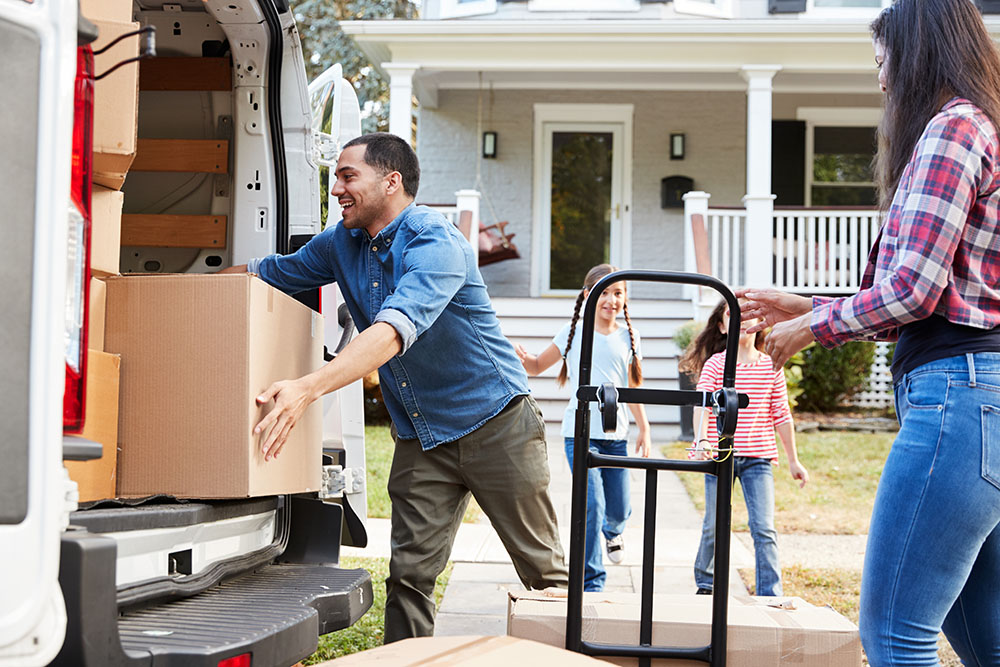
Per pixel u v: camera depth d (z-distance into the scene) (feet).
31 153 5.41
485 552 19.94
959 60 7.48
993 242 7.23
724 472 7.78
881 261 7.54
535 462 10.98
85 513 6.94
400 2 65.62
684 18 39.60
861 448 32.60
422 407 10.87
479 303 10.78
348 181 10.53
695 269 35.76
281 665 7.29
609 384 7.86
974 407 7.12
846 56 37.11
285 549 10.43
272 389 8.25
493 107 43.65
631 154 43.50
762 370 14.97
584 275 43.65
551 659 5.90
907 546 7.26
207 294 8.10
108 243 8.18
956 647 8.12
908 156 7.66
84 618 5.62
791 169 43.93
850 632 7.66
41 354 5.38
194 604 8.09
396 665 5.77
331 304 13.16
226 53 12.01
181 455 8.07
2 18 5.33
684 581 17.76
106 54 7.52
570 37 36.78
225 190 12.05
